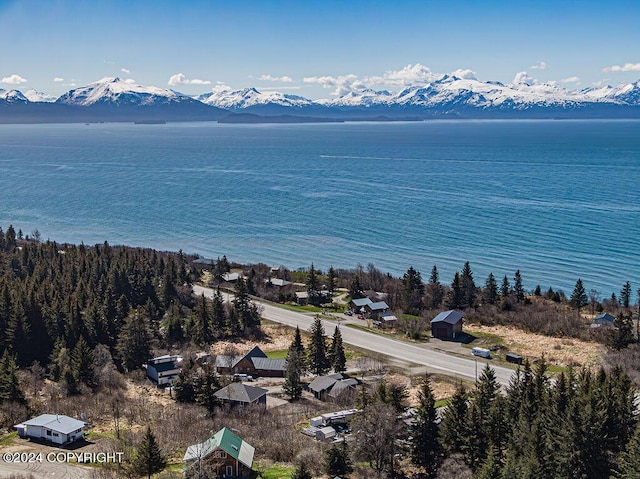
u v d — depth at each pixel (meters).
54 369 99.88
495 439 66.25
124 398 91.81
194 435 76.50
